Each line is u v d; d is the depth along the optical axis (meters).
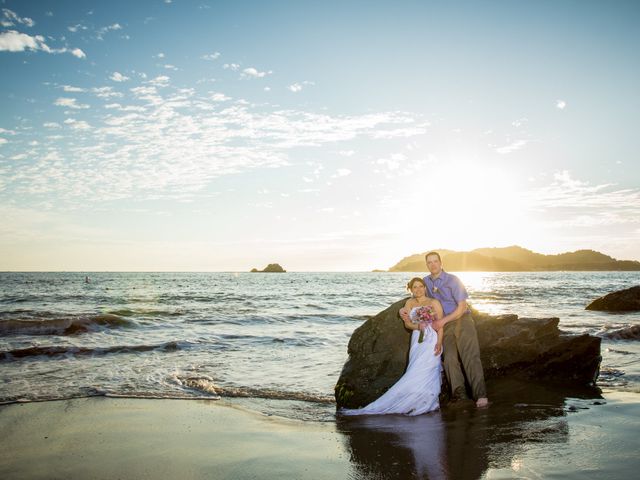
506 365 7.90
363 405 6.74
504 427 5.39
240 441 5.20
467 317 6.86
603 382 7.97
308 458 4.58
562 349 7.94
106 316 17.12
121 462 4.54
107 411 6.56
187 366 9.98
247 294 42.25
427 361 6.52
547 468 4.03
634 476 3.82
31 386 8.08
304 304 29.55
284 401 7.32
